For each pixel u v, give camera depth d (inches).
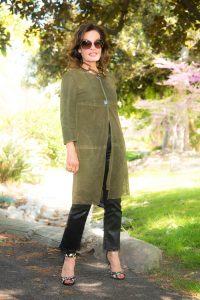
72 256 134.7
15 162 426.3
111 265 142.7
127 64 748.6
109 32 329.4
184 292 134.0
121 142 135.9
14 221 200.1
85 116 130.5
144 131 865.5
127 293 130.6
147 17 666.8
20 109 631.8
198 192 323.6
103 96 133.1
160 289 135.5
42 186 428.5
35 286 130.9
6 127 553.0
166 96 778.2
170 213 245.3
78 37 135.3
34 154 477.4
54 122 598.9
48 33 346.3
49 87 922.1
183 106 689.6
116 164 134.6
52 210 310.2
